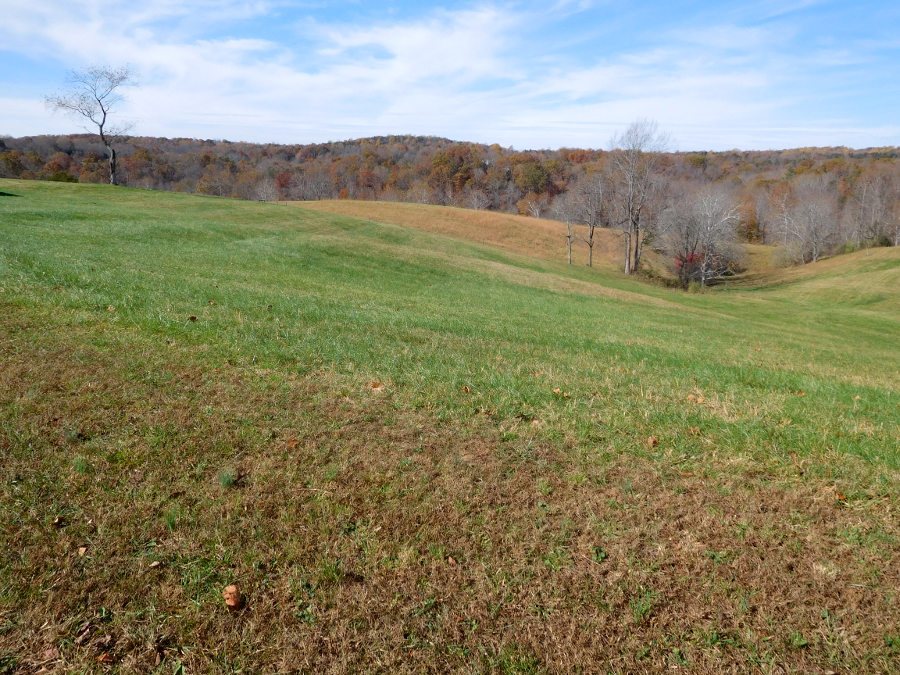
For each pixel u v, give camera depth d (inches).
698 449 214.1
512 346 409.4
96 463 171.6
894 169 3860.7
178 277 497.7
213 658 115.6
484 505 169.6
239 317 358.9
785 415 261.7
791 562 149.6
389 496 170.1
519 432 220.5
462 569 143.9
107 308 332.8
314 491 169.9
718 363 423.2
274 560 141.6
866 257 2642.7
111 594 127.3
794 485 188.5
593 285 1384.1
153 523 149.4
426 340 388.2
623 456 205.5
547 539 156.1
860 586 141.3
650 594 138.3
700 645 125.1
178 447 185.2
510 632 126.3
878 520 168.9
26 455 170.9
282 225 1437.0
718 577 144.2
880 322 1519.4
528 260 1980.8
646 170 2657.5
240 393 233.1
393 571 141.6
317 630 123.6
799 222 3238.2
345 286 701.9
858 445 221.3
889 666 120.5
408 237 1722.4
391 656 118.9
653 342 542.3
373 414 227.0
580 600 135.9
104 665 111.7
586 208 2699.3
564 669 118.6
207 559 140.1
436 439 209.5
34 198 1205.1
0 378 215.5
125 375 235.1
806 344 781.9
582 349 431.5
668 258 3019.2
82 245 626.5
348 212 3034.0
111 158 2356.1
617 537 158.1
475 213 3198.8
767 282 2608.3
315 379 259.9
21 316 295.1
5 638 114.4
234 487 168.4
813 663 121.6
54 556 135.3
